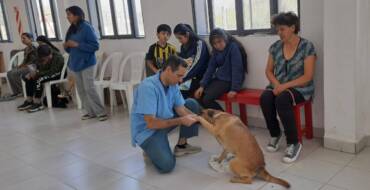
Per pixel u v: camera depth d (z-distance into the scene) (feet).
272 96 9.31
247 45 11.29
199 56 11.76
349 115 8.79
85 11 17.15
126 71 15.72
